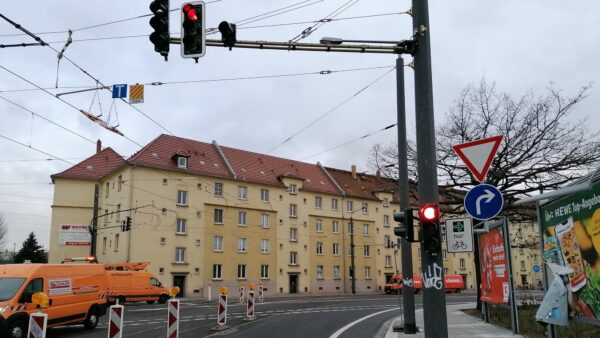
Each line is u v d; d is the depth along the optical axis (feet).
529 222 78.95
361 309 90.12
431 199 29.94
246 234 161.58
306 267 178.40
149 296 110.42
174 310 37.78
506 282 43.47
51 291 51.34
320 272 183.42
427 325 29.04
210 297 133.80
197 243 147.95
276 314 75.97
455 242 29.04
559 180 62.85
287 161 194.70
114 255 142.72
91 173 166.09
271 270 166.71
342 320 66.95
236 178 161.68
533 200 29.04
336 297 147.64
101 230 155.12
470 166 28.07
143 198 140.15
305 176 193.26
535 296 79.41
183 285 143.84
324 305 101.45
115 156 174.60
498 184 66.69
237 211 160.56
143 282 110.11
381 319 69.21
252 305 67.36
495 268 46.96
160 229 140.97
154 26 31.19
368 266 200.03
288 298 139.85
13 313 45.37
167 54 31.27
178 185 147.02
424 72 31.63
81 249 160.25
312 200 185.78
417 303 109.09
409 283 48.32
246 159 177.17
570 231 27.73
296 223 178.29
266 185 170.71
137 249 136.36
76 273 55.83
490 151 27.66
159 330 53.62
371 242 203.31
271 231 169.27
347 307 95.71
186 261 144.56
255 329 54.60
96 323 57.93
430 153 30.53
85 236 155.84
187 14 30.55
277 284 167.53
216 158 166.91
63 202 162.20
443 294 29.01
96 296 58.23
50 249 159.53
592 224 25.12
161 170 144.56
